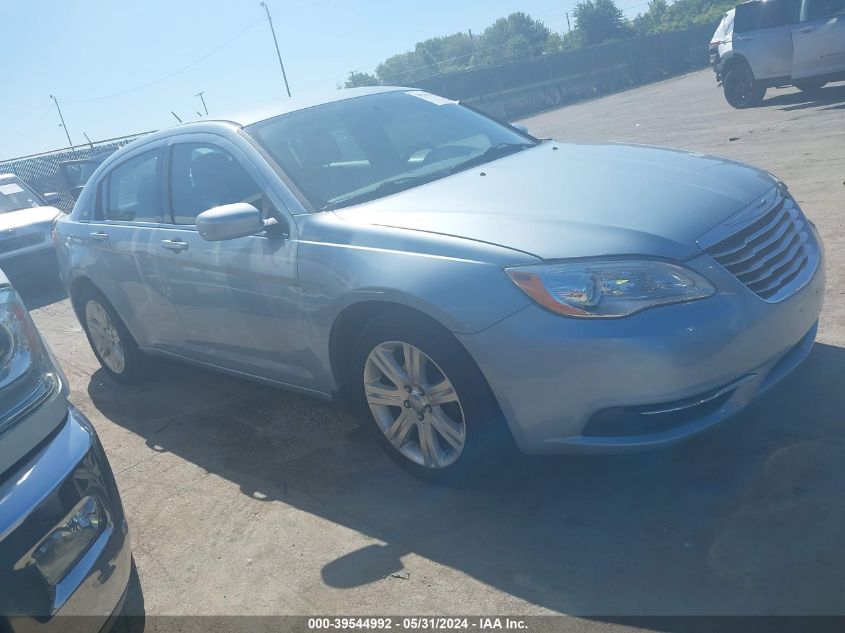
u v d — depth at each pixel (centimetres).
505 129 479
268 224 373
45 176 1922
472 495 335
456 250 309
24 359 244
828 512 281
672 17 8694
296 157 401
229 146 416
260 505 362
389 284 318
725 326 285
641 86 3209
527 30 11331
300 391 404
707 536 281
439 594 279
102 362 565
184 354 476
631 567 273
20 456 232
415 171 405
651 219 305
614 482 325
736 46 1419
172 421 482
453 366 308
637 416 287
